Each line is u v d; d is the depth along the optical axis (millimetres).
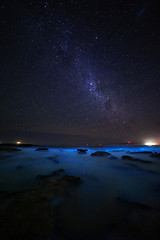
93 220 1655
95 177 3436
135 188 2768
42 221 1470
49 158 5953
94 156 6547
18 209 1637
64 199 2020
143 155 7188
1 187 2752
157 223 1592
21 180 3174
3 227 1328
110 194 2445
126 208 1971
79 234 1414
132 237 1358
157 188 2777
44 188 2299
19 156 6141
